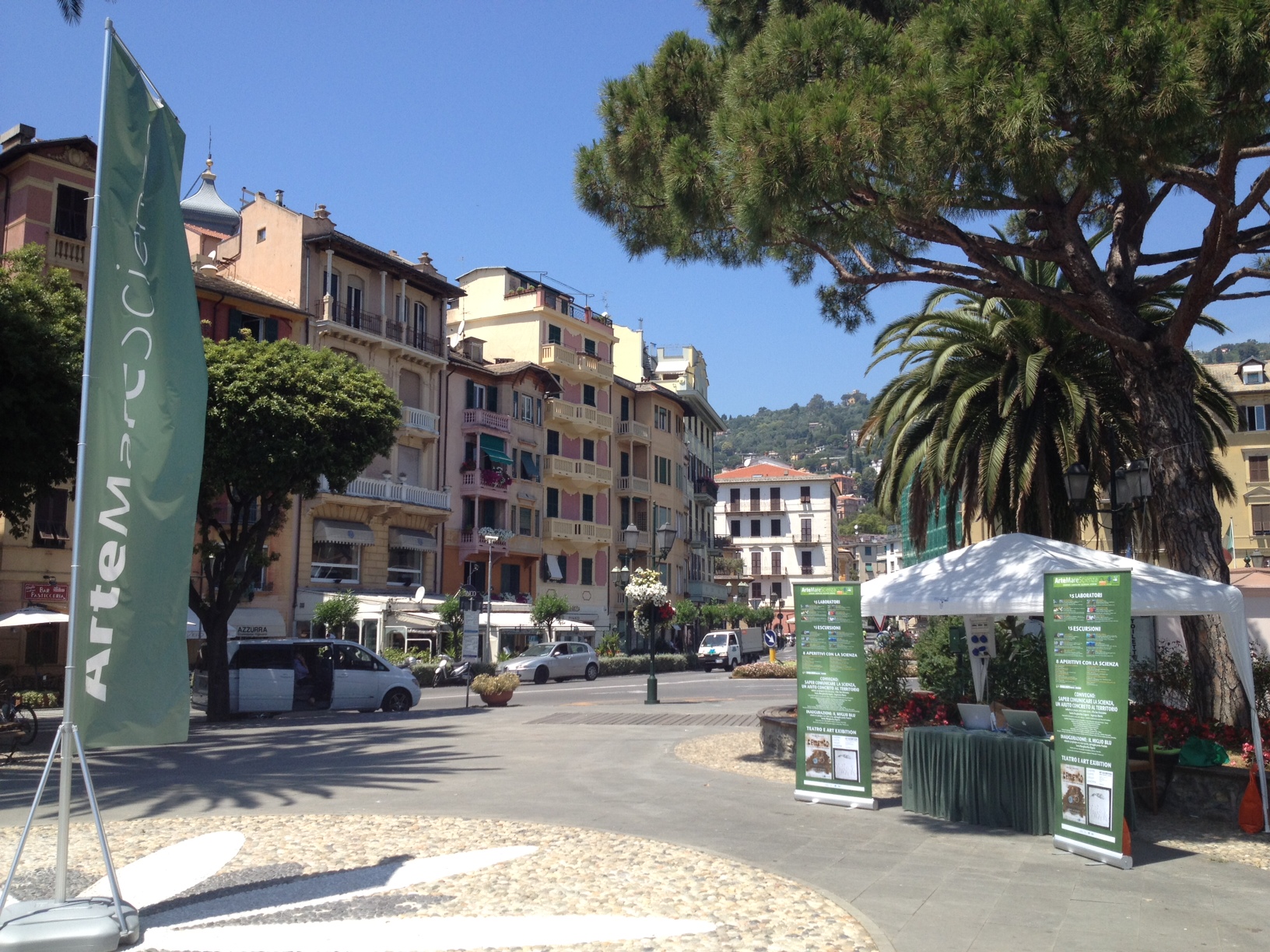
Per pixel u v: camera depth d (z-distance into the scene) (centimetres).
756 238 1116
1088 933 637
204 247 4322
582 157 1338
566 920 635
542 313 5450
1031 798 941
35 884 739
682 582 6844
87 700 627
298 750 1583
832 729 1089
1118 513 1416
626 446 6128
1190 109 900
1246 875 794
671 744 1596
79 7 1470
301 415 2239
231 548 2322
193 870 775
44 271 2898
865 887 745
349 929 618
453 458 4628
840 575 11156
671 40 1298
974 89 968
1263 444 5144
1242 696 1182
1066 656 882
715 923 630
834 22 1103
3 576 2866
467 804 1074
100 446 638
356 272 4103
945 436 1866
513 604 4650
